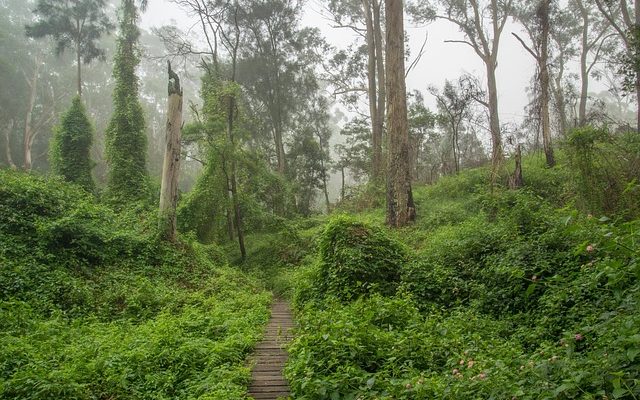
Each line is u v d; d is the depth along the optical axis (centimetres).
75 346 762
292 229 2103
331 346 607
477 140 3027
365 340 629
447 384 446
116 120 2362
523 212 1036
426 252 1105
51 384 576
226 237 2388
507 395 386
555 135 2356
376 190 2439
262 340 844
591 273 661
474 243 1016
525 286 804
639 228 416
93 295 1128
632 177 1069
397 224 1642
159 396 599
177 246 1580
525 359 507
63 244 1281
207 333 866
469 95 2448
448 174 2516
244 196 2197
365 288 970
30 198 1337
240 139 2136
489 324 734
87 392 603
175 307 1127
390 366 564
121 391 616
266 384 634
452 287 928
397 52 1680
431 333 672
